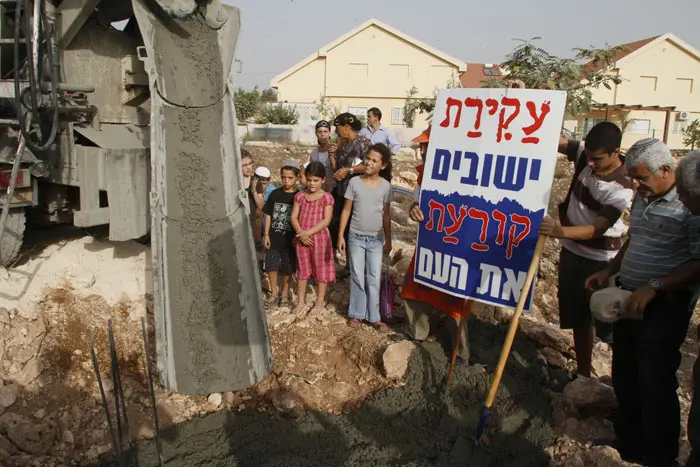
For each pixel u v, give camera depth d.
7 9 5.32
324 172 5.72
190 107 5.43
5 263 5.21
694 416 3.27
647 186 3.66
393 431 4.72
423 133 5.33
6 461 4.12
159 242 4.96
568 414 4.66
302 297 6.05
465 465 4.26
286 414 4.91
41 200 5.82
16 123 5.02
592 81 8.05
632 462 4.16
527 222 4.38
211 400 4.99
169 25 5.40
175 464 4.34
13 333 4.75
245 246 5.24
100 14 5.94
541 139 4.30
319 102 39.09
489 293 4.60
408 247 7.73
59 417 4.52
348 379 5.32
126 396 4.83
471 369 5.12
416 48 38.41
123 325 5.24
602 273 4.29
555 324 6.29
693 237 3.53
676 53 37.34
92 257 5.68
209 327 4.99
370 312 5.76
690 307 3.75
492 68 34.47
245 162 6.61
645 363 3.77
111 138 5.50
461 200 4.65
